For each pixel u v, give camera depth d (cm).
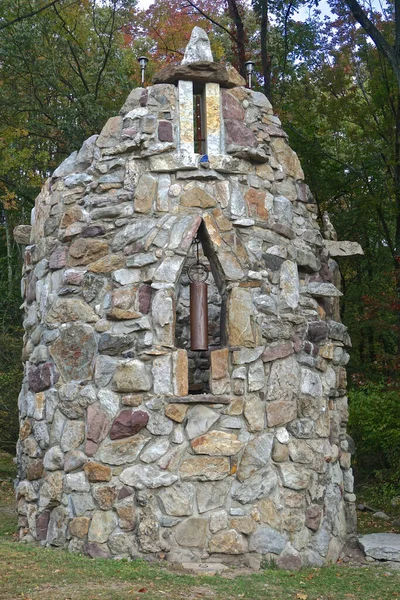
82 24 2209
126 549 793
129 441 815
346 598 705
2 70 2147
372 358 1986
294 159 946
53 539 834
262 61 1891
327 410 910
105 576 707
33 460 885
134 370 824
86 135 2050
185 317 1105
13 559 754
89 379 847
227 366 839
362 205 1923
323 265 964
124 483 809
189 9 2175
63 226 899
